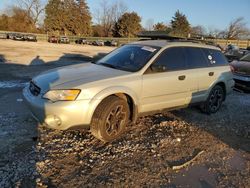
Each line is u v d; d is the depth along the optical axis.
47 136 4.46
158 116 5.84
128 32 75.12
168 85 5.02
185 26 72.25
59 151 4.01
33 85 4.46
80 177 3.41
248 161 4.17
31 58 18.70
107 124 4.27
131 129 5.02
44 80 4.37
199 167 3.88
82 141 4.37
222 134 5.19
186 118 5.89
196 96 5.74
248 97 8.72
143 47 5.24
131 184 3.35
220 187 3.44
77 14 74.44
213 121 5.88
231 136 5.13
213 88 6.20
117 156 4.00
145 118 5.64
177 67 5.28
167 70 5.06
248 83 9.09
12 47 29.97
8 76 10.15
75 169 3.59
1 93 7.21
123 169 3.67
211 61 6.14
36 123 4.94
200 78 5.70
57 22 72.56
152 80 4.74
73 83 4.11
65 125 3.99
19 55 20.47
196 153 4.29
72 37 63.06
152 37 10.49
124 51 5.38
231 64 9.85
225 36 69.88
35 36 57.91
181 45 5.50
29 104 4.23
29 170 3.47
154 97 4.86
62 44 50.50
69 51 30.45
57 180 3.32
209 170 3.82
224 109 6.95
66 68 4.92
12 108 5.82
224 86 6.50
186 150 4.37
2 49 25.81
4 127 4.70
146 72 4.72
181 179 3.54
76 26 74.56
